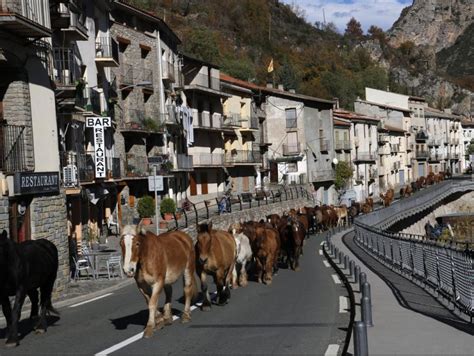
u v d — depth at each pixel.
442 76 196.50
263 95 71.06
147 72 47.53
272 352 9.91
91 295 18.69
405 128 104.88
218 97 60.34
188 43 90.19
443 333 10.84
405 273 20.47
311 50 146.00
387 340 10.31
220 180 61.47
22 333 12.32
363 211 61.62
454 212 77.94
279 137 71.56
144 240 10.83
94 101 34.94
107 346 10.57
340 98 114.88
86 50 35.06
